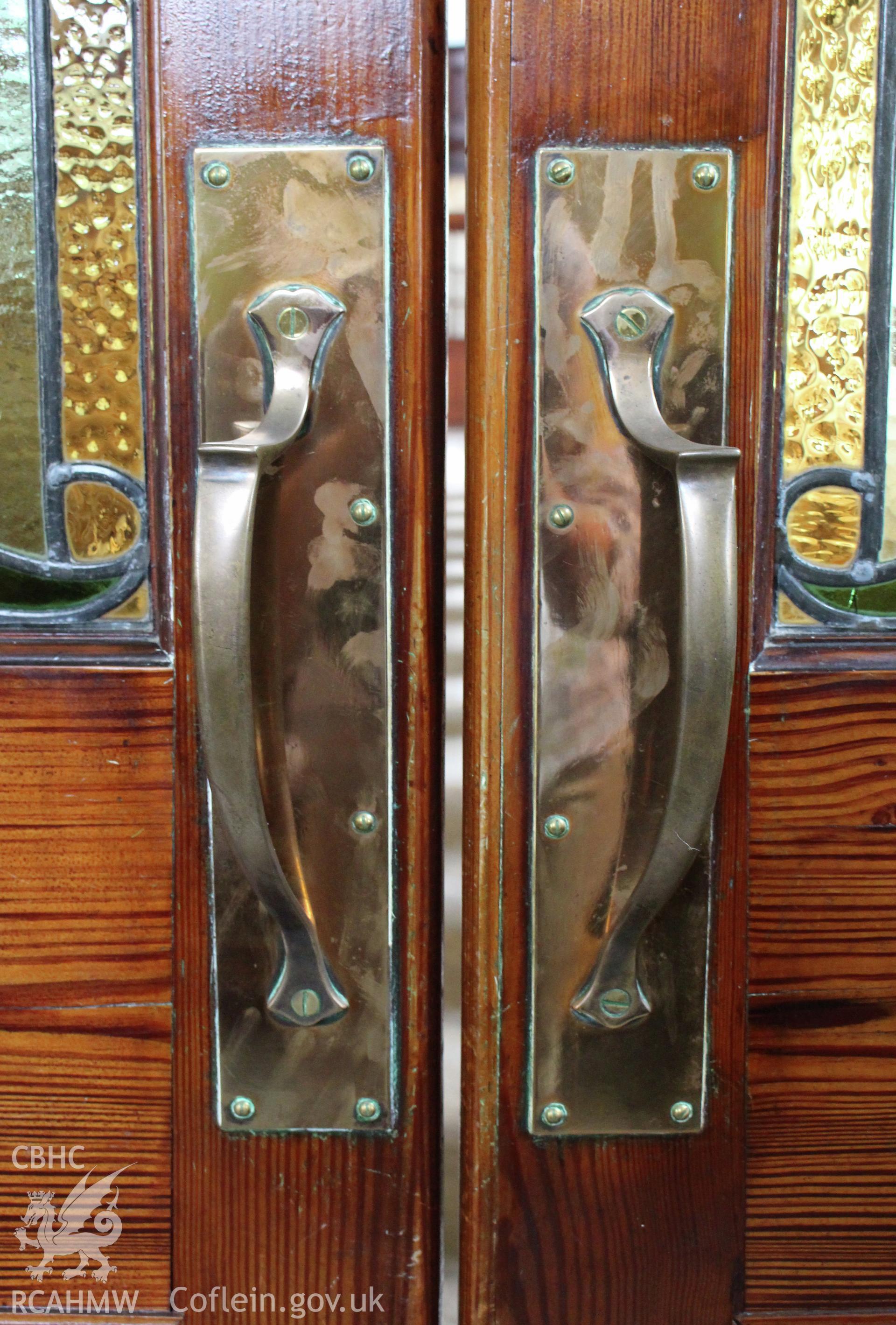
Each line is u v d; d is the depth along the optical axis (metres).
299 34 0.53
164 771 0.57
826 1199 0.60
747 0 0.53
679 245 0.54
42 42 0.54
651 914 0.55
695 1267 0.60
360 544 0.55
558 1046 0.58
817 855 0.58
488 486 0.54
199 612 0.49
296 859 0.57
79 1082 0.59
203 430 0.55
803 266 0.56
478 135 0.53
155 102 0.53
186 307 0.54
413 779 0.57
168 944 0.58
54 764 0.57
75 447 0.56
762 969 0.59
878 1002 0.59
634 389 0.53
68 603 0.57
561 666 0.56
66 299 0.55
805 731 0.58
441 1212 0.61
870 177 0.55
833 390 0.57
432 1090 0.59
